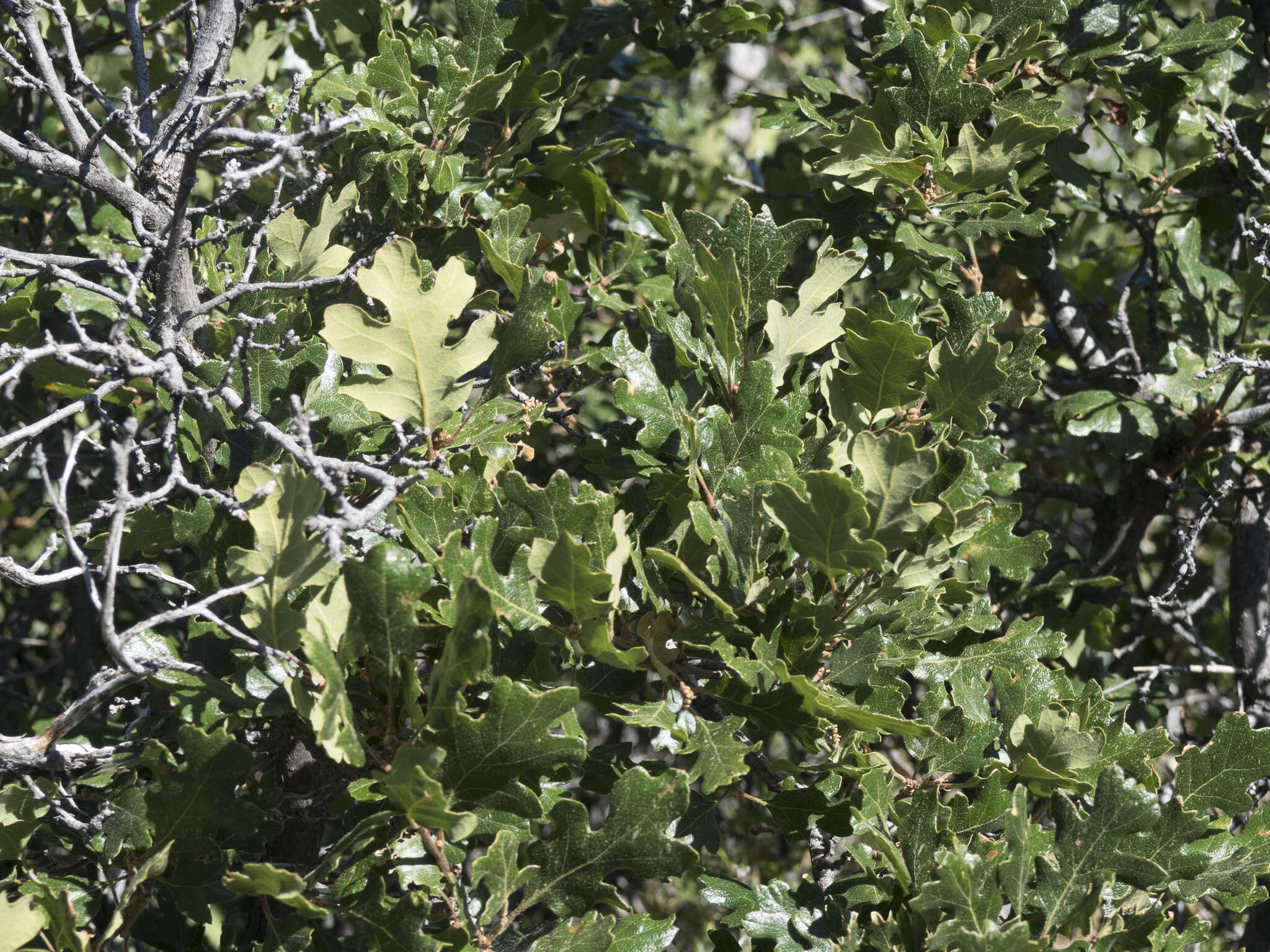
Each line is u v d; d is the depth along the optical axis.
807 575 2.34
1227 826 2.31
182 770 1.83
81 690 3.89
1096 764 2.35
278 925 1.96
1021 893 1.96
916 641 2.39
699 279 2.32
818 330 2.37
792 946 2.10
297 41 4.53
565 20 4.49
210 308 2.16
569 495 2.00
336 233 3.01
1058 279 4.27
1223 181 4.11
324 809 2.58
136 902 1.94
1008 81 3.20
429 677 2.20
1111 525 4.22
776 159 5.16
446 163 2.84
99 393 1.91
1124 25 3.32
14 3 2.30
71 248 4.00
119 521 1.75
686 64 4.18
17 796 1.95
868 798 2.13
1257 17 4.24
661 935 2.00
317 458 1.78
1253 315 3.70
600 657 1.97
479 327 2.09
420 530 2.12
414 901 1.81
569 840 1.86
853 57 3.58
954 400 2.32
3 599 5.13
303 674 1.92
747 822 5.66
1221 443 3.85
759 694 2.13
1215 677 5.43
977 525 2.19
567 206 3.29
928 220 3.06
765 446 2.25
